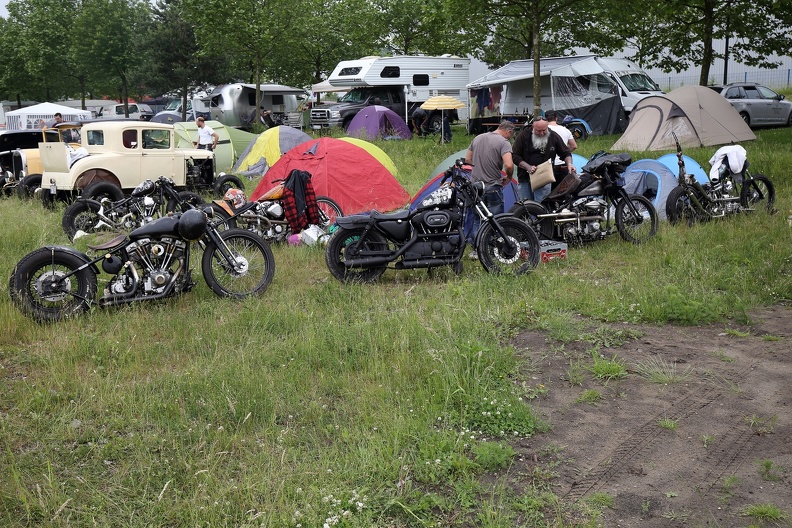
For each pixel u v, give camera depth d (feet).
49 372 17.65
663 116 55.47
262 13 92.79
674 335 19.92
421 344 18.72
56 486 12.70
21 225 35.58
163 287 22.38
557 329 20.18
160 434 14.62
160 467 13.43
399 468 13.23
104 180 42.39
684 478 12.80
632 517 11.80
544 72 79.15
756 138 56.65
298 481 12.88
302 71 120.98
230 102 102.63
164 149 44.88
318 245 30.78
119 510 12.22
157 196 36.42
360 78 93.15
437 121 91.61
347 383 16.83
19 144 54.95
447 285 24.36
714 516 11.70
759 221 32.89
